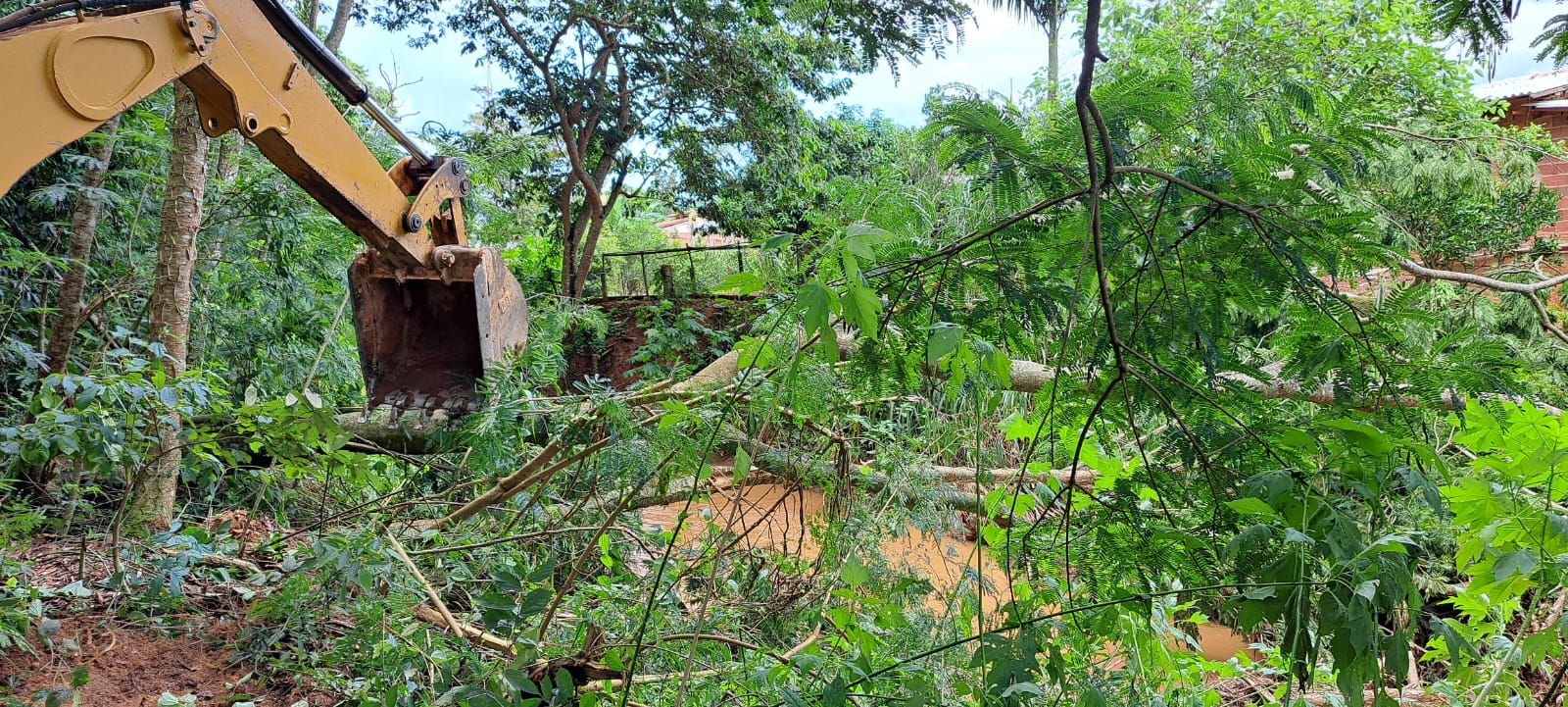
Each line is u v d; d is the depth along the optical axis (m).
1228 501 1.33
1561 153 7.78
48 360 4.54
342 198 3.03
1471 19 1.30
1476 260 7.27
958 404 2.56
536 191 15.18
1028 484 2.43
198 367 5.26
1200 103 1.46
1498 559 1.70
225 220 5.32
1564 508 1.77
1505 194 7.14
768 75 13.37
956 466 3.26
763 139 14.08
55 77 2.02
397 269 3.42
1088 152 1.32
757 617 2.83
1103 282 1.32
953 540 2.89
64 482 3.91
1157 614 2.47
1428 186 6.73
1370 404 1.44
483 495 3.42
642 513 4.38
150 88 2.26
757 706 2.04
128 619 3.07
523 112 14.05
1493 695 2.17
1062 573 1.79
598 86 13.87
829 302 1.33
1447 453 2.06
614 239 21.94
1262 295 1.46
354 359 6.62
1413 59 8.16
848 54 13.19
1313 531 1.21
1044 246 1.52
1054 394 1.56
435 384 3.52
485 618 1.98
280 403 3.18
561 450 3.10
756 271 1.79
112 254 5.51
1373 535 1.34
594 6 12.81
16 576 3.20
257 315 5.92
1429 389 1.43
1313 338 1.49
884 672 1.60
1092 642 1.85
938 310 1.58
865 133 16.55
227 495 4.54
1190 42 8.74
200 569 3.45
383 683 2.31
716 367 2.69
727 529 2.34
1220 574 1.39
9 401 4.48
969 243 1.51
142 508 3.80
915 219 1.85
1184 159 1.49
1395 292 1.44
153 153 5.54
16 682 2.68
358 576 2.57
